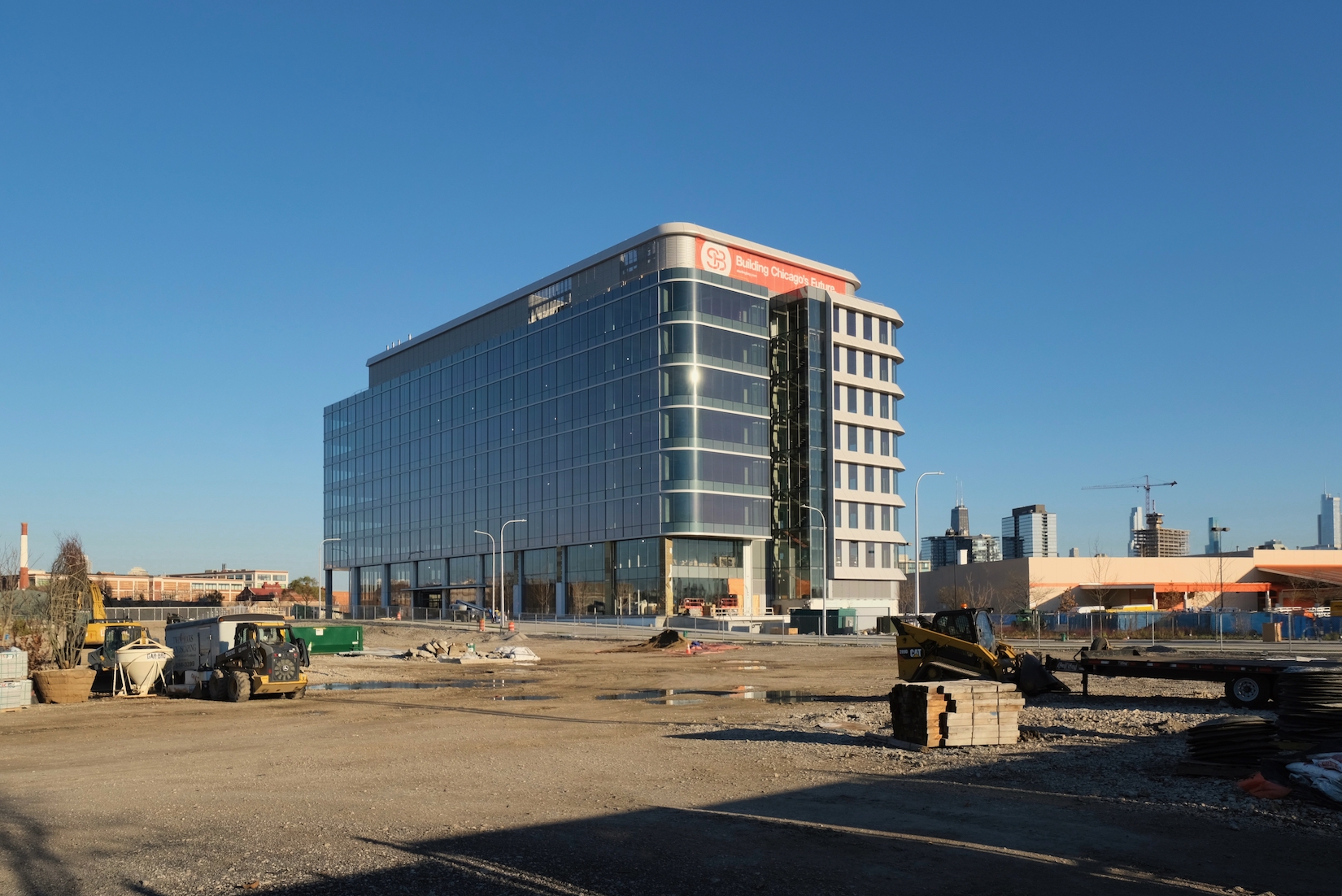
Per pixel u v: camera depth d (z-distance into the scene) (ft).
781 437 294.87
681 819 34.83
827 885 26.43
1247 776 40.81
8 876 27.81
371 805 37.76
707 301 272.51
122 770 47.93
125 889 26.45
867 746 52.54
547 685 102.94
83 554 199.82
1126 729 57.93
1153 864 28.45
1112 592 325.62
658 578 267.18
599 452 288.71
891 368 312.29
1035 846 30.53
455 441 353.31
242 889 26.37
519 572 319.27
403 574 382.83
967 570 345.92
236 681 86.79
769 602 288.71
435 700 86.99
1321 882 26.73
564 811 36.42
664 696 88.79
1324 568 321.52
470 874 27.61
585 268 304.50
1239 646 167.63
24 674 86.63
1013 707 52.08
